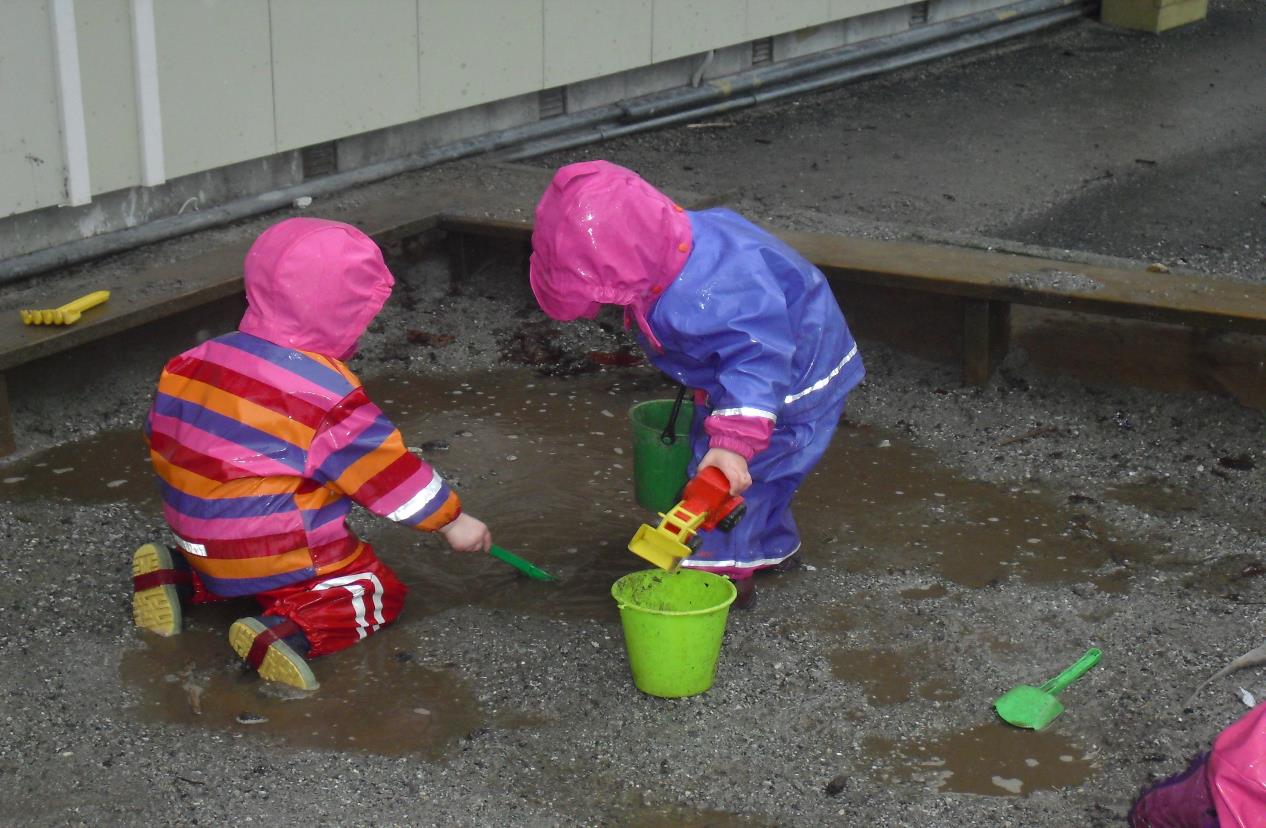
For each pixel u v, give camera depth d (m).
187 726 3.58
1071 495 4.80
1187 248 6.95
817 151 8.45
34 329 5.06
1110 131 8.92
